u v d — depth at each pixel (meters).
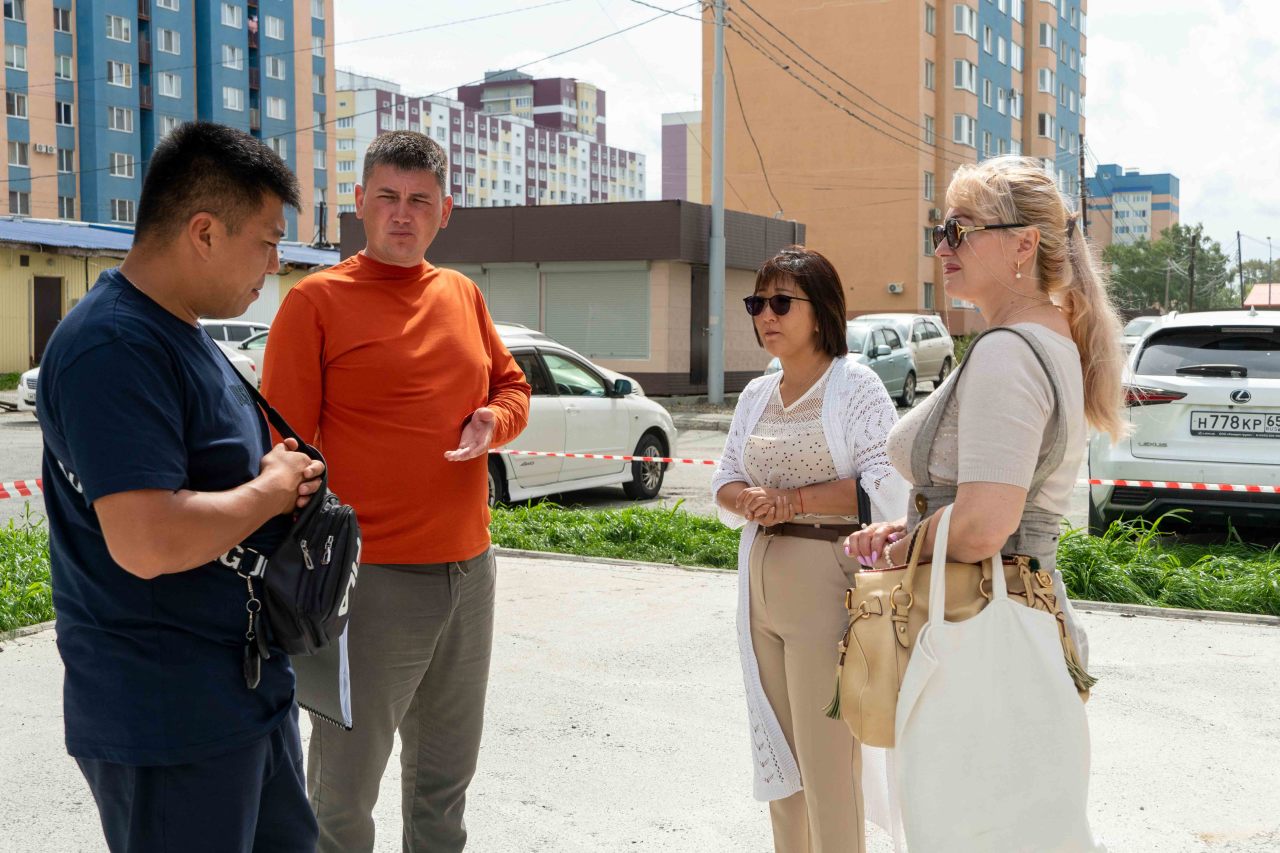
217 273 1.98
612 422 10.42
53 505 1.96
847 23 48.03
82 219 59.38
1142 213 149.50
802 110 49.06
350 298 2.88
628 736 4.40
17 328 29.44
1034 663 2.13
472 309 3.15
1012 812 2.09
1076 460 2.27
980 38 52.38
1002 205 2.27
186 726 1.92
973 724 2.10
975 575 2.18
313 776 2.89
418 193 2.92
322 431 2.89
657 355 23.75
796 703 2.89
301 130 70.69
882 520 2.88
